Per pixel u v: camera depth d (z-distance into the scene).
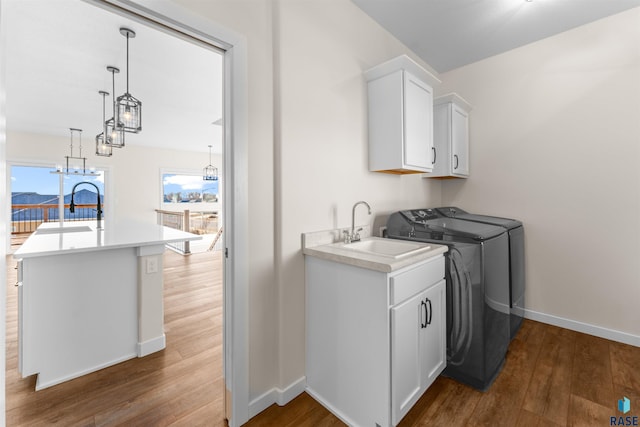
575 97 2.42
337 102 1.89
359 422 1.44
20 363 1.67
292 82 1.61
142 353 2.05
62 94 3.55
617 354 2.07
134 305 2.07
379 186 2.29
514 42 2.59
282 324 1.59
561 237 2.51
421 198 2.88
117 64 2.77
